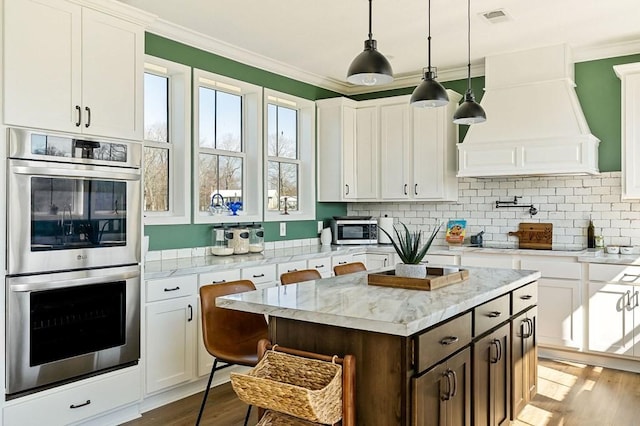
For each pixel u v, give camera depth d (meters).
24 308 2.66
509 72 4.71
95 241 2.98
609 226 4.59
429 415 1.99
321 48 4.59
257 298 2.33
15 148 2.64
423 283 2.54
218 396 3.62
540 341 4.45
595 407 3.39
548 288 4.40
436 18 3.86
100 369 3.01
